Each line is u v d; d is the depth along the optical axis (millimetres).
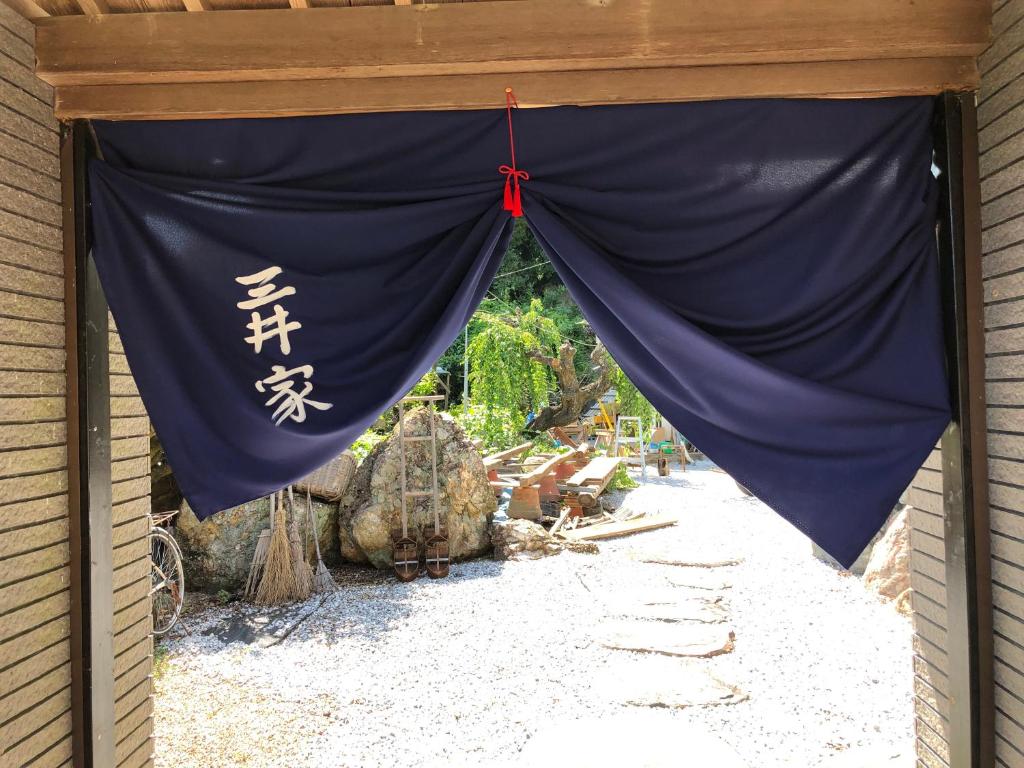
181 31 1890
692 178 2012
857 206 1982
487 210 2031
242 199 2025
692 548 6914
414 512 6562
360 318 2047
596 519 8234
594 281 1956
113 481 2254
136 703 2342
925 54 1875
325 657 4359
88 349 1980
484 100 1960
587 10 1866
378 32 1882
